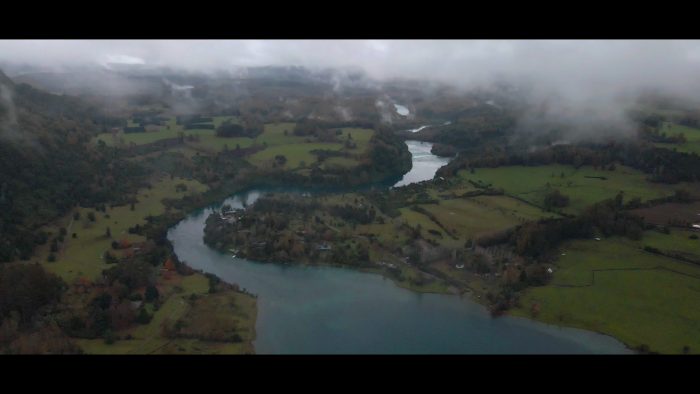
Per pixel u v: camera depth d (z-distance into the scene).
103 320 152.12
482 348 155.62
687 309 171.00
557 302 176.38
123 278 171.00
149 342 148.38
